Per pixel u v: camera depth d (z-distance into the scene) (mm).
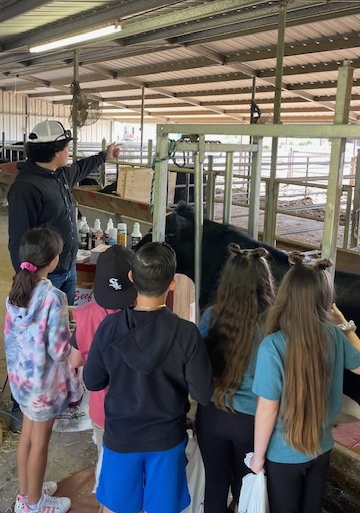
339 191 1584
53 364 1854
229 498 1829
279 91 3789
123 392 1431
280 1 3732
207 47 6566
